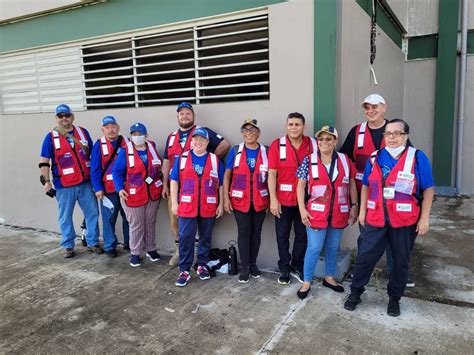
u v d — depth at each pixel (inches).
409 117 308.0
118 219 201.3
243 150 144.3
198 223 151.9
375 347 104.7
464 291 136.1
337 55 138.8
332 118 142.4
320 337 110.3
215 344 109.6
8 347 112.5
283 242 144.3
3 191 239.1
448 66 285.6
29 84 224.1
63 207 181.5
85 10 195.6
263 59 163.9
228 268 157.2
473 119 285.7
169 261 171.6
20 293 147.3
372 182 117.4
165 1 172.4
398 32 282.0
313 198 128.3
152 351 107.8
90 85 207.0
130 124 190.5
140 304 135.2
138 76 187.0
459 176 290.5
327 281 139.6
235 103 160.7
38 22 211.6
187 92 184.7
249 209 143.9
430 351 102.0
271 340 110.0
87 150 184.5
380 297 132.7
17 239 213.8
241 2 155.3
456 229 207.8
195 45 169.9
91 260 179.9
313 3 139.9
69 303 137.9
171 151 163.8
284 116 151.3
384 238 118.0
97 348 110.4
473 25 277.4
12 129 228.4
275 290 141.1
